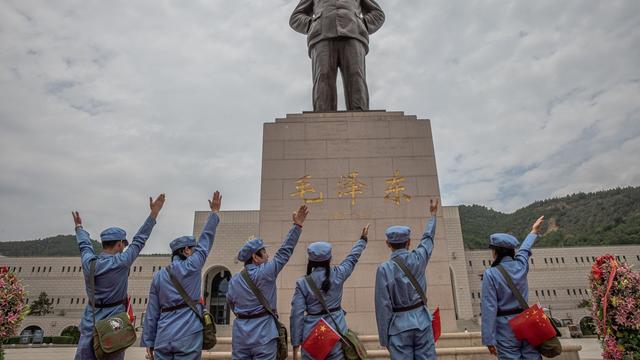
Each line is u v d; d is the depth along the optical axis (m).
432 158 9.18
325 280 4.70
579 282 48.38
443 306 8.06
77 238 4.95
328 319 4.65
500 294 4.51
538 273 49.16
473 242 77.31
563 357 6.86
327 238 8.53
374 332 7.87
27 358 18.78
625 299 5.57
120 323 4.34
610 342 5.71
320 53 10.71
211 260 42.62
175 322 4.48
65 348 29.56
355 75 10.55
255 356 4.50
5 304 5.98
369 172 9.05
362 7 11.61
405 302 4.54
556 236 84.44
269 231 8.60
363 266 8.30
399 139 9.32
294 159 9.14
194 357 4.47
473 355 6.88
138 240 4.89
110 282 4.62
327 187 8.93
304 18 11.60
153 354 4.67
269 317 4.67
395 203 8.81
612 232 73.75
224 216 43.91
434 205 5.29
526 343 4.32
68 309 50.03
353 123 9.46
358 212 8.73
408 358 4.37
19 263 51.56
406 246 4.93
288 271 8.27
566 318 45.34
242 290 4.71
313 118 9.50
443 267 8.34
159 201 5.16
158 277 4.74
